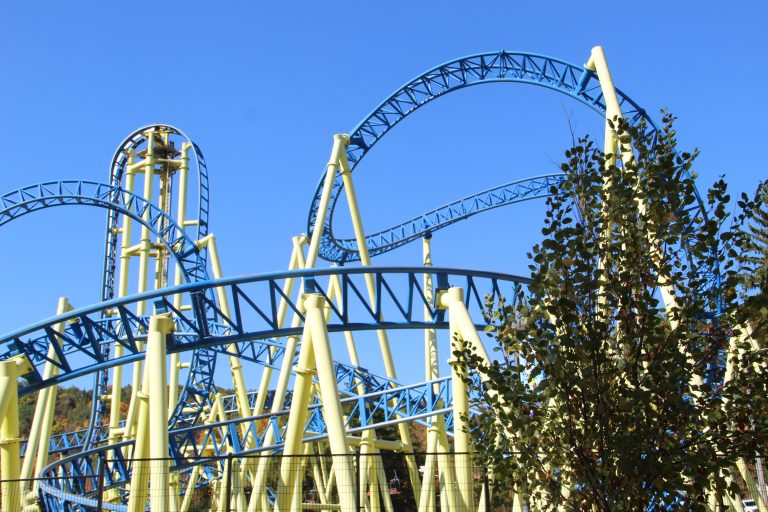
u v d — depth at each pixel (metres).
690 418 10.16
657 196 10.78
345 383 39.91
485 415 11.53
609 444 10.09
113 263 46.25
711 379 10.89
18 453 21.47
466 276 26.25
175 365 40.50
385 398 30.67
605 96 28.09
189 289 24.33
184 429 30.95
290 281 39.25
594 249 10.88
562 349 10.79
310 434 33.59
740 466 16.11
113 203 40.91
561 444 10.58
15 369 21.17
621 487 10.10
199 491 54.78
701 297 10.57
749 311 10.20
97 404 42.72
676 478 9.88
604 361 10.31
